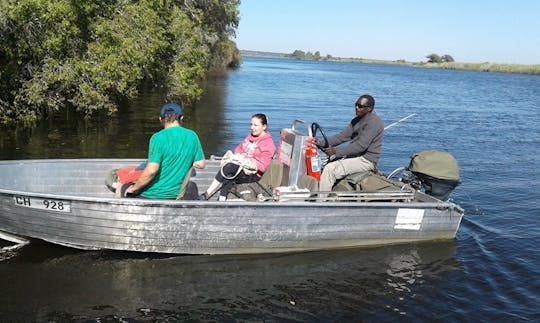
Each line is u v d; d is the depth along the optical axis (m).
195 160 5.04
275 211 4.95
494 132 16.53
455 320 4.15
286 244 5.16
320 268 4.98
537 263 5.36
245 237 5.00
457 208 5.57
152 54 13.54
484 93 39.12
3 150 9.20
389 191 5.48
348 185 5.72
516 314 4.28
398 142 13.40
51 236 4.93
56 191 5.96
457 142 13.95
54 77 11.35
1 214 4.87
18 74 11.42
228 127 13.87
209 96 23.14
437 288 4.70
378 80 54.56
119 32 12.72
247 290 4.48
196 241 4.91
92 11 12.30
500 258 5.45
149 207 4.66
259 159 5.71
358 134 6.00
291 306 4.26
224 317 4.03
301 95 27.36
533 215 7.12
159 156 4.70
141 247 4.88
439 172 5.79
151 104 17.25
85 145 10.08
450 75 87.56
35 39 11.08
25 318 3.83
